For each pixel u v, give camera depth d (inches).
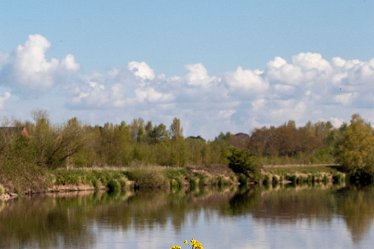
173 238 1430.9
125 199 2380.7
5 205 2065.7
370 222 1710.1
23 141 2561.5
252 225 1654.8
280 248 1328.7
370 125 4215.1
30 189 2514.8
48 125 2751.0
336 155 4232.3
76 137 2787.9
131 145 3607.3
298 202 2294.5
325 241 1408.7
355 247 1341.0
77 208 2007.9
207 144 3954.2
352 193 2763.3
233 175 3540.8
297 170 3986.2
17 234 1467.8
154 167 3171.8
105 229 1553.9
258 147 5369.1
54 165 2741.1
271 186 3373.5
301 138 5575.8
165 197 2513.5
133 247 1312.7
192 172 3398.1
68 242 1363.2
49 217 1771.7
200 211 1973.4
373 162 3932.1
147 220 1732.3
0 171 2345.0
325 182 3826.3
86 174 2859.3
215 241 1403.8
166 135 4707.2
